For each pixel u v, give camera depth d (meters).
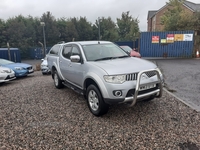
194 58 16.12
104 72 3.50
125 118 3.78
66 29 35.47
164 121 3.59
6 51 17.41
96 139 3.02
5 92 6.34
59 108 4.50
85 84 4.23
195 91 5.61
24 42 29.45
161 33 16.86
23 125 3.61
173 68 10.37
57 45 6.54
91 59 4.29
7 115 4.15
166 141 2.90
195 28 19.39
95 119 3.79
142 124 3.49
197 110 4.07
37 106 4.71
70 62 4.94
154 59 16.42
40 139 3.07
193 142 2.85
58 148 2.80
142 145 2.81
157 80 3.72
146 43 17.27
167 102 4.63
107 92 3.42
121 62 3.97
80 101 5.01
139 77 3.37
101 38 40.78
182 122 3.52
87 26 38.94
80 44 4.81
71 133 3.24
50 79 8.72
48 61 7.00
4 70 7.93
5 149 2.80
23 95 5.80
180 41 16.67
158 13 33.78
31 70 10.77
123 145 2.83
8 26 30.03
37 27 32.47
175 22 20.67
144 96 3.51
